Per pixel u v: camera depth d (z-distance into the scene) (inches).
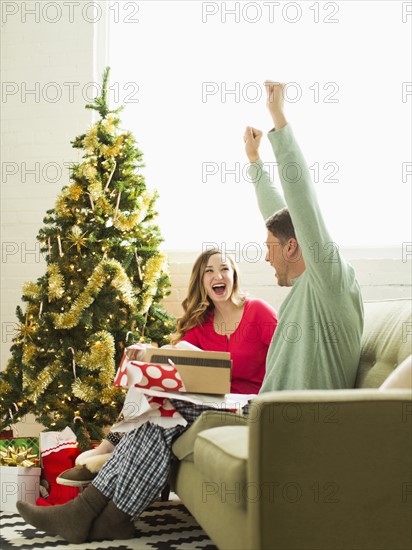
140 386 92.1
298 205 86.5
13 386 132.6
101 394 125.7
